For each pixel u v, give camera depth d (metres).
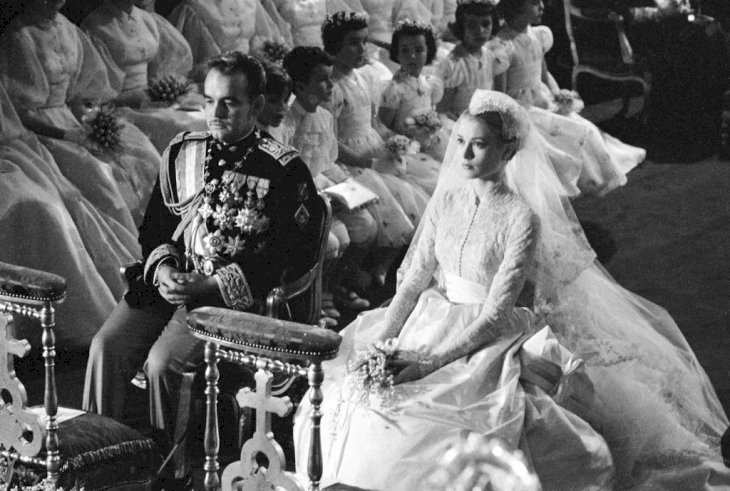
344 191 5.70
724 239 7.33
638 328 4.15
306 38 8.08
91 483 3.26
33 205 5.17
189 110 6.65
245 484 2.97
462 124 3.75
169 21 7.22
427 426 3.45
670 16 10.29
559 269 3.94
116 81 6.45
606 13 10.41
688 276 6.62
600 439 3.69
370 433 3.47
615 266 6.79
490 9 7.50
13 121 5.50
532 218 3.73
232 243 3.96
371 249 6.30
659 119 10.41
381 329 3.94
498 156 3.75
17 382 3.21
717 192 8.46
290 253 4.02
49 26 5.80
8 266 3.22
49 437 3.19
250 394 2.93
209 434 3.07
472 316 3.78
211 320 2.98
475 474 3.40
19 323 5.05
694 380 4.18
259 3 7.64
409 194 6.52
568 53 11.23
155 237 4.13
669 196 8.35
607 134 9.49
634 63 10.41
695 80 10.23
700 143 9.94
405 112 7.03
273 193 3.98
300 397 4.46
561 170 7.36
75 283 5.24
